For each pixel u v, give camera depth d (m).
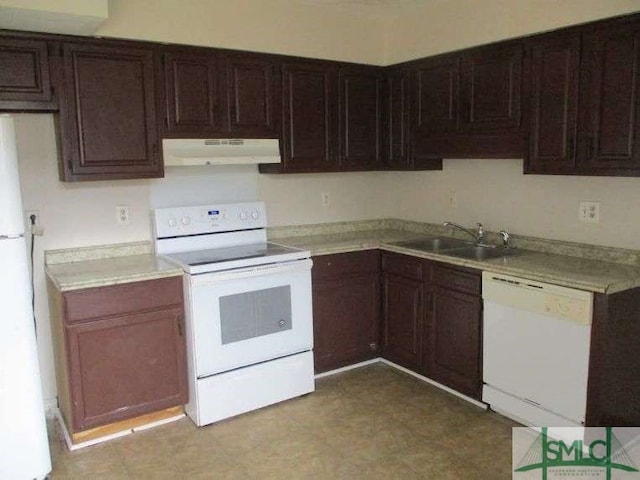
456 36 3.39
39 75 2.69
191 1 3.08
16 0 2.29
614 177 2.83
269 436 2.87
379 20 3.87
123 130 2.93
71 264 3.08
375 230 4.30
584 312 2.45
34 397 2.45
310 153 3.60
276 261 3.15
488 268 2.90
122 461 2.67
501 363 2.90
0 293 2.32
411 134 3.71
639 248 2.79
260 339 3.13
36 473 2.48
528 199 3.31
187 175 3.47
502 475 2.46
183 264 2.94
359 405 3.19
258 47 3.35
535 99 2.86
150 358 2.89
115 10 2.85
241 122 3.29
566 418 2.61
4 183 2.29
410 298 3.49
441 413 3.07
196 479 2.50
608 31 2.52
